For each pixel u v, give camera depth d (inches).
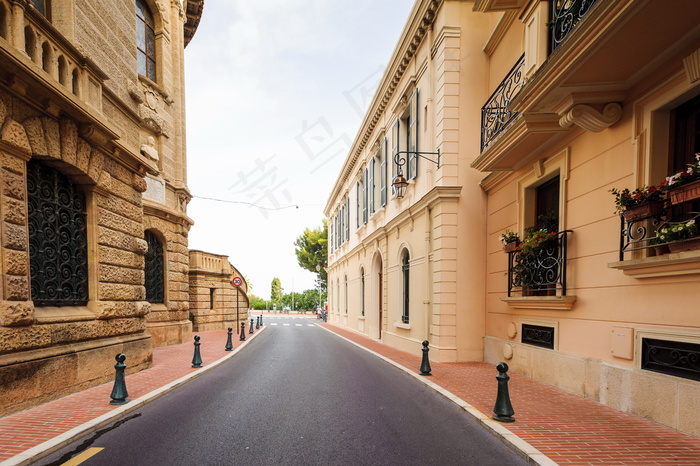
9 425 174.9
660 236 170.9
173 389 258.4
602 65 184.2
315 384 277.1
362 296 768.9
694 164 158.7
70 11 253.6
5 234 193.5
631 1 144.8
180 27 599.5
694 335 162.1
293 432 176.1
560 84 200.8
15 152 201.3
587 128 217.5
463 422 192.2
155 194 496.7
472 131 387.9
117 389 216.5
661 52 173.9
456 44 390.0
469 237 381.1
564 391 247.4
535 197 314.2
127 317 304.2
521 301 298.4
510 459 148.0
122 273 301.7
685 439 160.7
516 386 262.8
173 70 577.6
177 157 573.9
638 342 193.2
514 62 336.5
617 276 208.5
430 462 144.6
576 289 243.8
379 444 162.2
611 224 214.5
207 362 365.4
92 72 264.1
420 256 432.1
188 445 159.5
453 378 290.2
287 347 512.1
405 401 232.1
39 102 215.5
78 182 263.3
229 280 858.1
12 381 191.9
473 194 383.9
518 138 265.6
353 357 419.8
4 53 177.3
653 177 187.6
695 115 181.8
